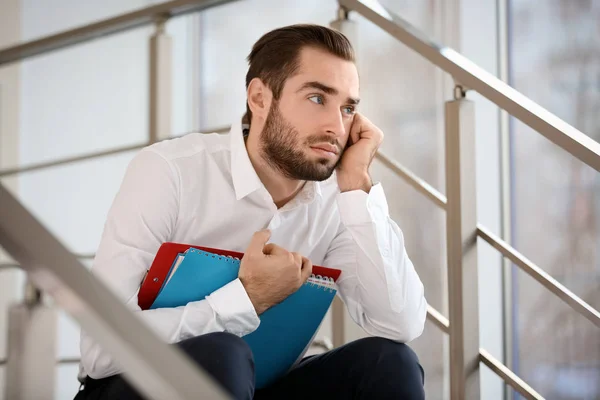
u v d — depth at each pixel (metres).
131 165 1.19
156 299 1.06
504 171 2.67
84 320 0.46
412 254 2.77
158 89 1.70
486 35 2.70
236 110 3.15
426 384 2.70
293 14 3.03
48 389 0.60
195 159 1.21
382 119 2.83
